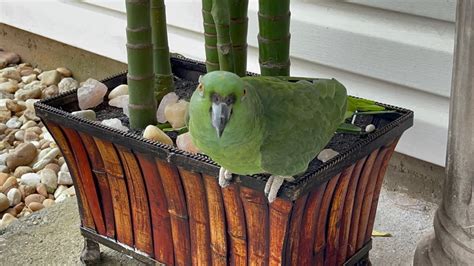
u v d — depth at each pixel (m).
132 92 1.25
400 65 1.43
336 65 1.50
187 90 1.36
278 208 1.09
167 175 1.17
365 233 1.27
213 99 0.95
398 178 1.51
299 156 1.04
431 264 1.23
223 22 1.14
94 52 1.93
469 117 1.15
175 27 1.72
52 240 1.42
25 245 1.42
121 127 1.26
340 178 1.14
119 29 1.82
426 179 1.48
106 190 1.26
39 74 2.15
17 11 2.10
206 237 1.18
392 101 1.46
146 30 1.23
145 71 1.24
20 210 1.58
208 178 1.13
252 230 1.13
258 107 0.99
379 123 1.25
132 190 1.23
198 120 0.97
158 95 1.34
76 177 1.28
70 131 1.23
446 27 1.38
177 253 1.23
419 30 1.40
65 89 2.01
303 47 1.53
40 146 1.76
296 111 1.04
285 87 1.05
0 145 1.78
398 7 1.41
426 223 1.43
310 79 1.12
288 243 1.12
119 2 1.79
